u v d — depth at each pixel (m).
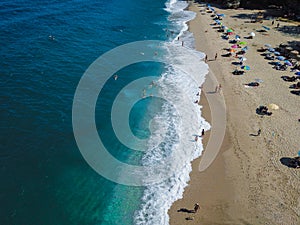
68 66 52.72
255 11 85.69
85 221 29.14
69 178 33.22
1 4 74.25
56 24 68.81
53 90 46.09
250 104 45.44
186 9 88.94
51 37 62.06
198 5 92.81
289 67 55.44
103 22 74.31
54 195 31.25
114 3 89.75
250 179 33.38
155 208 30.38
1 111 40.53
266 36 68.25
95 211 30.14
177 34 70.38
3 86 45.12
